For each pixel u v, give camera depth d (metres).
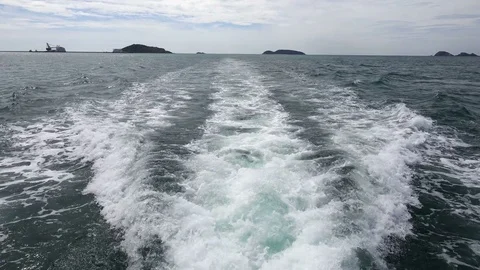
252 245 4.83
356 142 9.60
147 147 9.16
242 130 10.81
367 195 6.45
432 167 8.48
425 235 5.77
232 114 13.10
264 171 7.14
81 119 12.49
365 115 13.36
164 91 19.38
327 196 6.26
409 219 6.19
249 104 15.18
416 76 34.44
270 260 4.52
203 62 64.62
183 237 5.10
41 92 18.86
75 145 9.88
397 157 8.60
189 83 23.61
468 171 8.30
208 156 8.33
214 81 25.00
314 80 26.12
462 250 5.42
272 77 28.66
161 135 10.34
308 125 11.54
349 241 5.04
